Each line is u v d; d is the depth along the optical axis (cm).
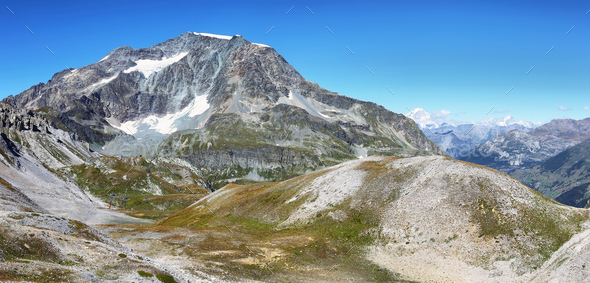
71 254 5728
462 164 11019
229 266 7962
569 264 6469
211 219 13888
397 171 12194
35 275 4447
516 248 7831
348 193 12069
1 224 5556
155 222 18125
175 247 9531
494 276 7375
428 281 7575
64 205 17638
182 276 6556
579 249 6769
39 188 18762
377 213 10512
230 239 10556
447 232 8844
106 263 5812
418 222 9475
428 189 10394
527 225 8294
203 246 9631
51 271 4709
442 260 8206
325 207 11850
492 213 8881
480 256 7950
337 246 9631
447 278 7606
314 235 10488
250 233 11612
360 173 13012
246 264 8206
